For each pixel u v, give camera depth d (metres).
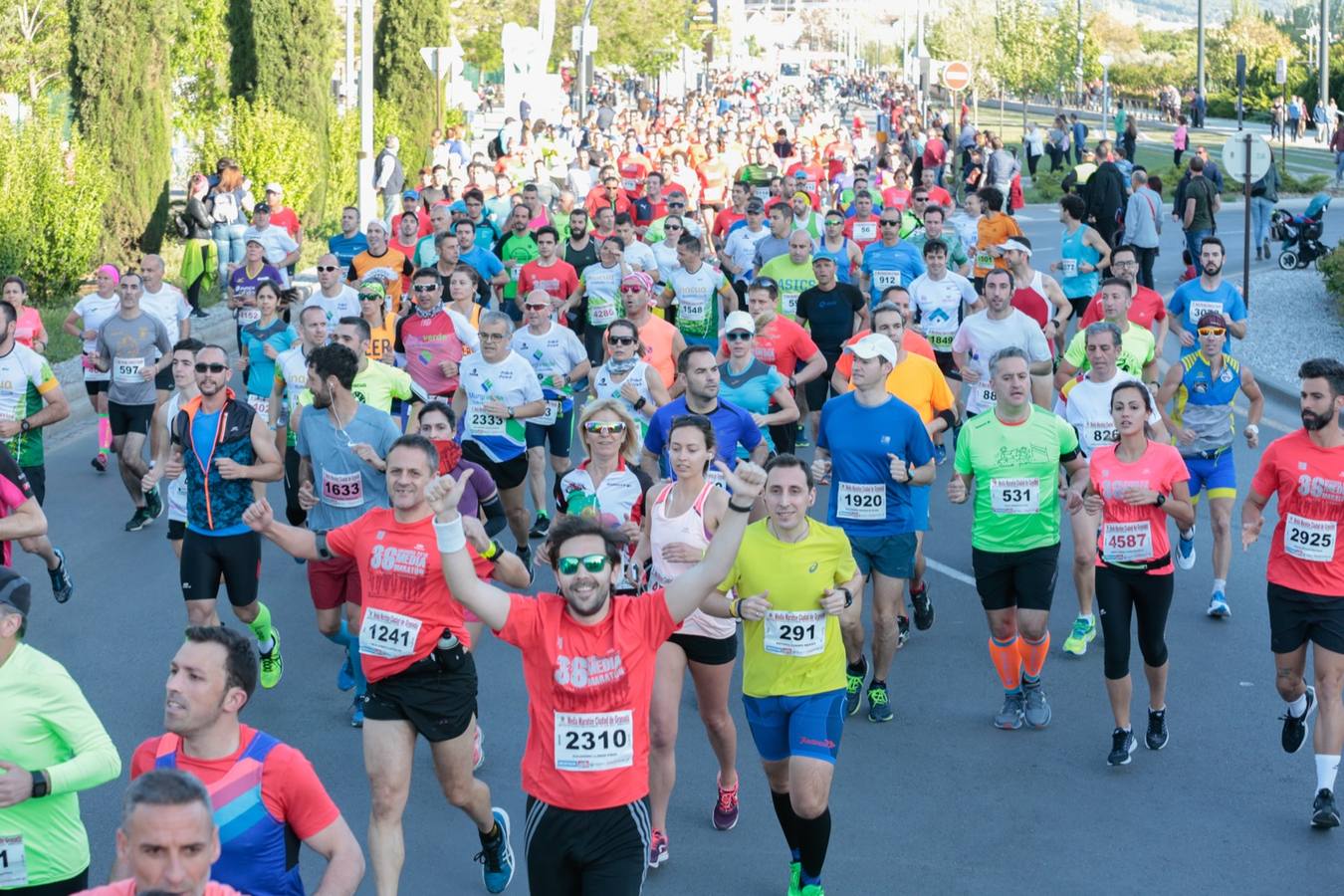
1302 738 7.80
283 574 11.59
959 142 46.22
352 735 8.38
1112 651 7.90
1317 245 27.41
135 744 8.27
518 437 10.77
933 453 8.41
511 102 49.97
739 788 7.77
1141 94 90.00
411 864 6.89
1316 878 6.73
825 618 6.38
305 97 31.22
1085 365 11.00
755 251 16.97
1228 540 10.38
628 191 27.27
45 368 10.48
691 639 6.88
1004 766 8.01
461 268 12.50
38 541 10.16
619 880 5.28
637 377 10.22
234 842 4.46
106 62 25.16
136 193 25.70
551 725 5.29
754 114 64.94
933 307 13.73
